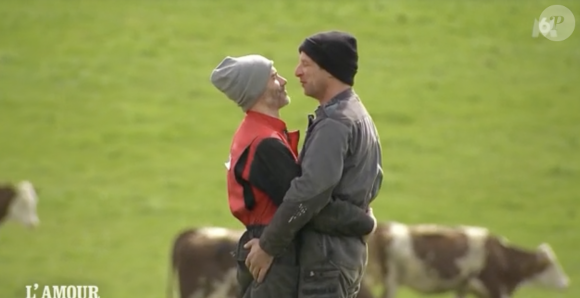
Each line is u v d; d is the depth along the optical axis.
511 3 158.88
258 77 20.38
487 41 148.00
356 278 20.30
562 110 128.25
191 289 54.12
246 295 20.83
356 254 20.06
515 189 106.19
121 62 137.62
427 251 64.12
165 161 110.75
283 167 19.70
